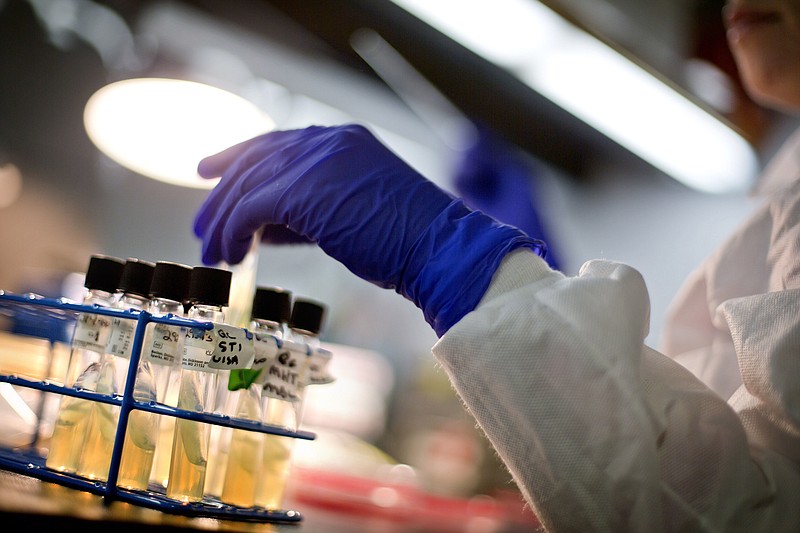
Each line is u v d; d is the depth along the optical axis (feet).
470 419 8.64
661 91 8.29
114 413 2.85
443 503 6.17
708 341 4.28
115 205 8.67
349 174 3.15
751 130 9.47
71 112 8.20
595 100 8.77
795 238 3.45
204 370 2.69
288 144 3.43
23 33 7.82
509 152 10.50
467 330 2.81
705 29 9.36
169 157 6.67
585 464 2.69
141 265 2.89
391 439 10.03
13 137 7.84
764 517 2.72
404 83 9.00
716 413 2.84
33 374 3.86
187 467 2.69
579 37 7.27
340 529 3.62
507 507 6.68
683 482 2.76
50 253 7.98
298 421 3.10
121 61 8.41
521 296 2.86
